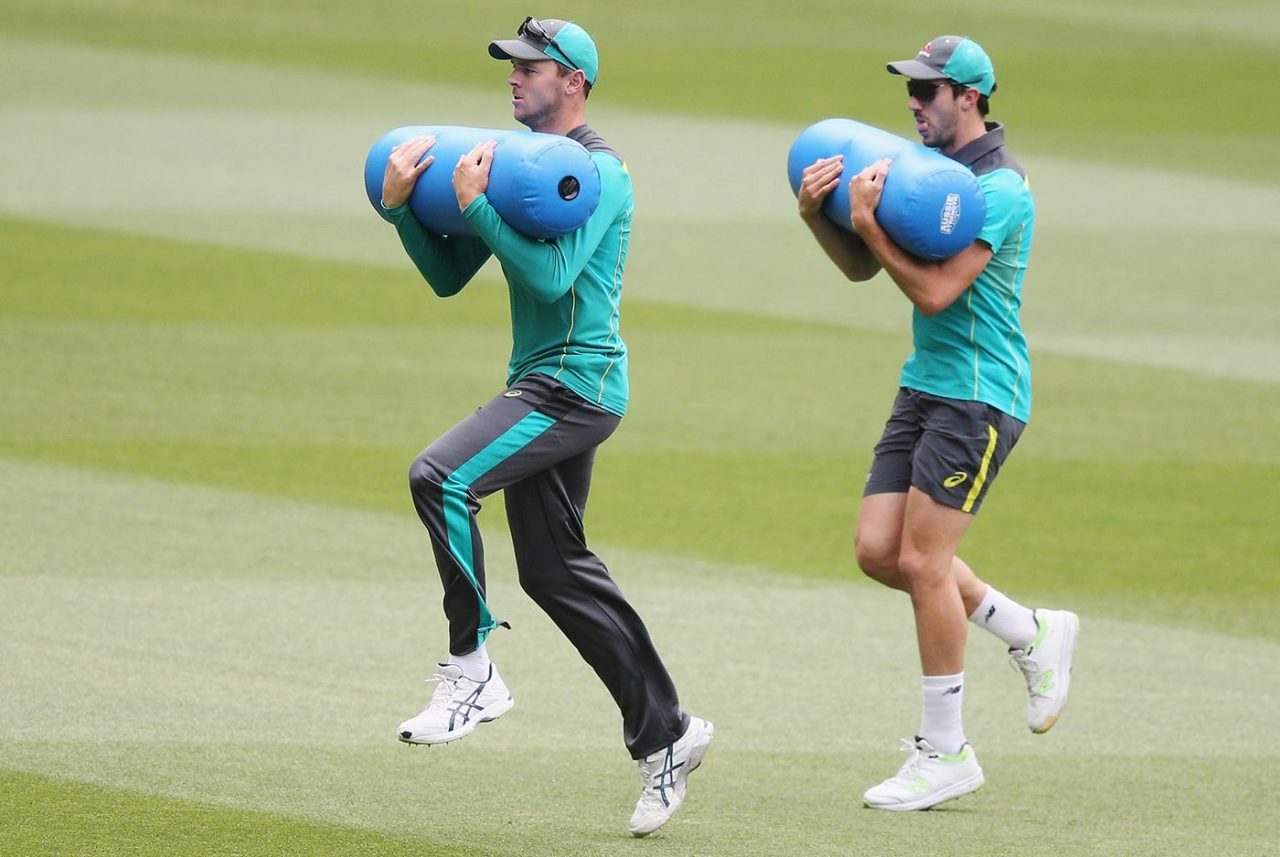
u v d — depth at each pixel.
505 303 53.22
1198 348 50.28
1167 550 32.66
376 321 49.81
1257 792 21.69
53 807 19.30
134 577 28.78
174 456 36.19
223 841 18.48
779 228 66.44
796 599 29.36
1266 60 118.12
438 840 18.97
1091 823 20.50
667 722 19.62
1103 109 99.31
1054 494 36.16
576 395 19.42
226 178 71.19
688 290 55.94
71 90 89.25
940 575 21.34
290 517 32.59
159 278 53.81
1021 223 21.14
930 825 20.33
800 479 36.56
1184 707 24.97
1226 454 39.47
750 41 117.75
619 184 19.36
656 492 35.31
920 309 20.53
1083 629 28.30
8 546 30.03
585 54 19.61
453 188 18.75
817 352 48.22
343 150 78.19
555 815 20.08
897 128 90.25
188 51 102.94
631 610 19.78
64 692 23.47
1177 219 70.75
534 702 24.36
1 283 51.91
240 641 25.98
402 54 106.12
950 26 127.00
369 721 23.06
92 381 41.84
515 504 19.78
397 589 28.84
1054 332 51.94
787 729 23.67
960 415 21.28
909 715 24.34
